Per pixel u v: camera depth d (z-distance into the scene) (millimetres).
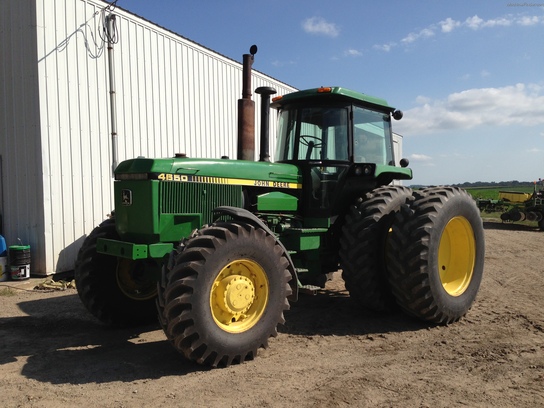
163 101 9977
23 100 7680
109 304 4953
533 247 11523
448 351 4098
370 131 5836
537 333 4559
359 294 5074
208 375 3625
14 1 7660
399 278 4762
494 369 3648
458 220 5211
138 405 3117
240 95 12414
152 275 5246
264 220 5098
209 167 4562
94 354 4199
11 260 7449
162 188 4215
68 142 7941
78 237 8086
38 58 7457
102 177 8531
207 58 11242
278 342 4453
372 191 5555
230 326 3910
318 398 3178
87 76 8273
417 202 4891
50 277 7641
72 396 3275
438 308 4770
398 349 4191
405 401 3121
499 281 7172
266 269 4051
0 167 8070
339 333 4715
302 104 5516
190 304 3590
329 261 5629
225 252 3783
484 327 4805
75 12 8039
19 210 7871
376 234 5027
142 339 4684
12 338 4691
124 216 4398
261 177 4980
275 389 3338
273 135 12789
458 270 5359
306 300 6094
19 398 3248
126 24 9094
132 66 9234
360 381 3463
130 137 9203
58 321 5320
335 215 5594
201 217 4473
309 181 5406
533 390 3262
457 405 3053
